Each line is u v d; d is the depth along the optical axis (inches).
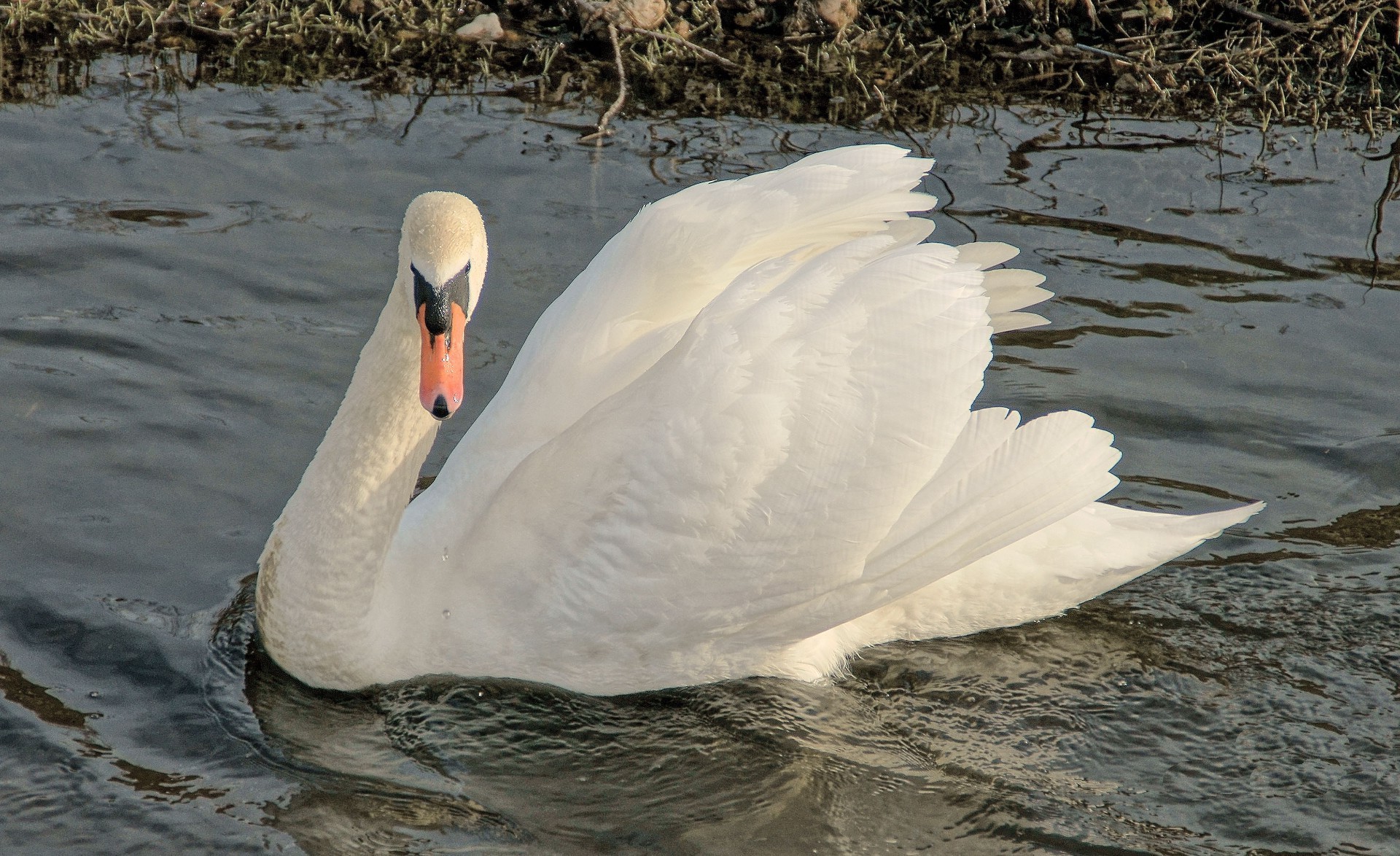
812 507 407.2
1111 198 681.6
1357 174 714.2
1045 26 855.1
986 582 444.1
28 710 388.2
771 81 791.7
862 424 406.6
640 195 657.0
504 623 415.2
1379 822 372.8
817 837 368.2
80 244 593.0
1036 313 591.5
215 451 492.4
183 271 581.6
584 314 448.5
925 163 459.2
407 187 653.9
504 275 593.0
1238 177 706.8
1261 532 487.2
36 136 676.7
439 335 376.8
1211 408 541.3
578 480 410.3
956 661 441.4
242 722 395.2
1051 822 373.1
